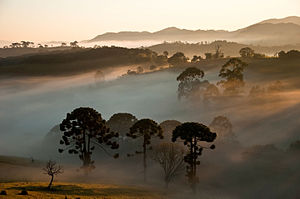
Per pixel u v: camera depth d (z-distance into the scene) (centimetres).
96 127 7825
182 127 6919
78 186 6106
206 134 6850
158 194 6375
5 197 4391
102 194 5672
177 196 6506
